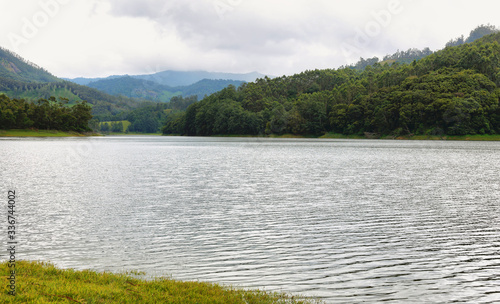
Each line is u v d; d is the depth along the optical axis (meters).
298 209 27.22
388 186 38.50
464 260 16.88
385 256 17.30
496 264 16.38
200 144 146.50
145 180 42.62
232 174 48.62
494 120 168.38
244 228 21.97
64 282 11.97
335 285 13.96
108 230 21.31
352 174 48.72
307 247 18.52
